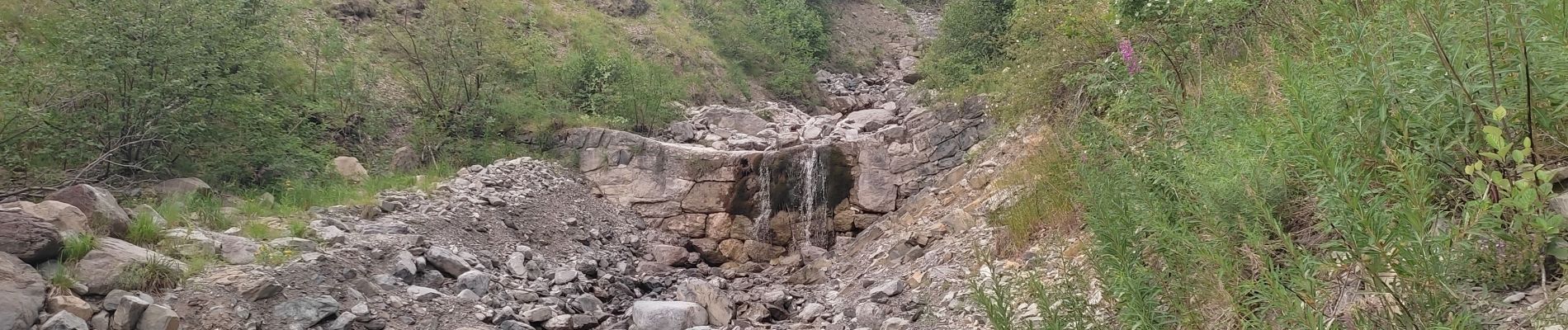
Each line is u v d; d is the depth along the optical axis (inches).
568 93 576.4
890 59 979.3
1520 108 116.7
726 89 714.8
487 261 331.0
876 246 396.8
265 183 378.6
